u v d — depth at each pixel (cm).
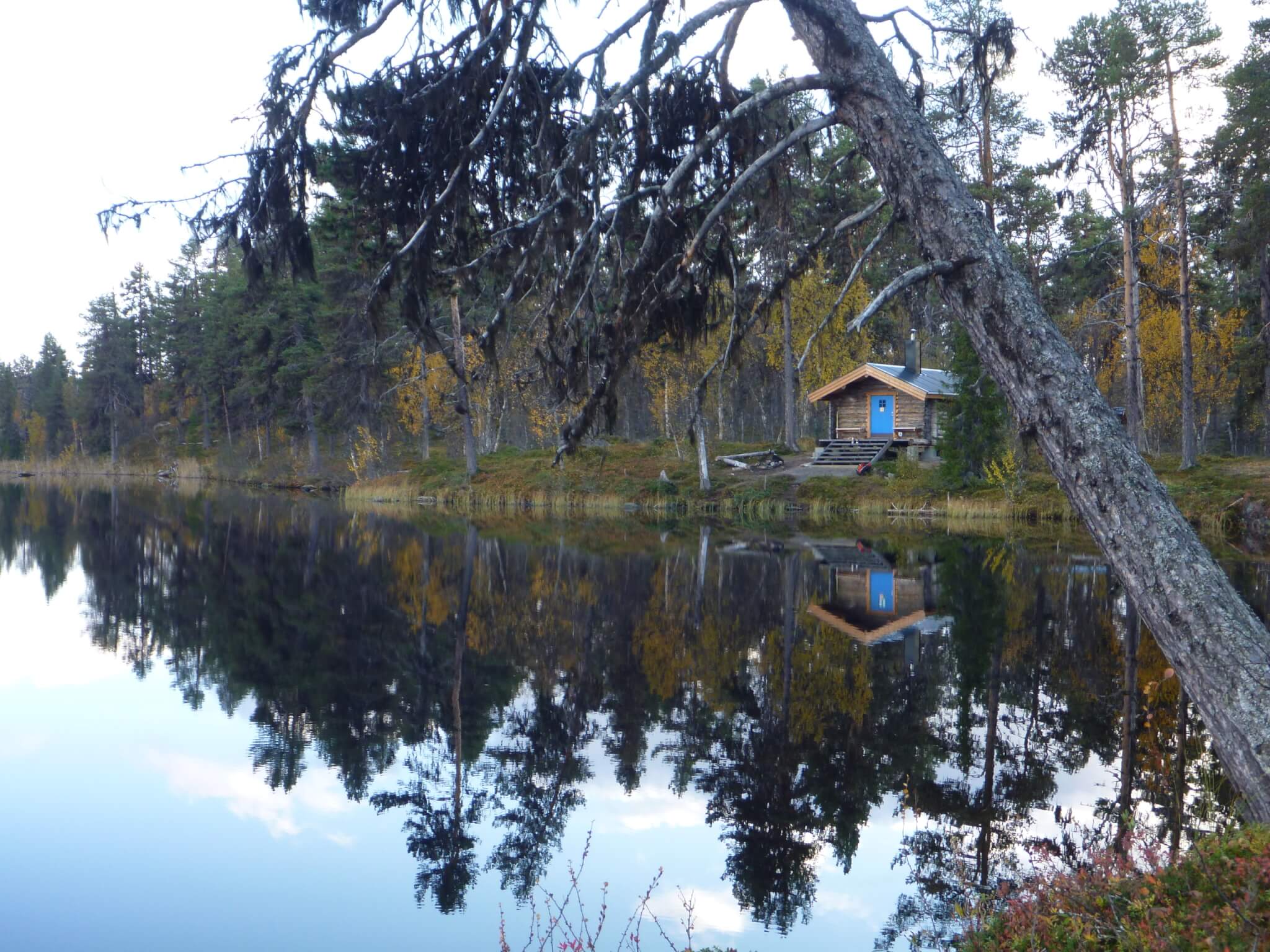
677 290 468
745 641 1209
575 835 630
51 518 3095
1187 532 372
